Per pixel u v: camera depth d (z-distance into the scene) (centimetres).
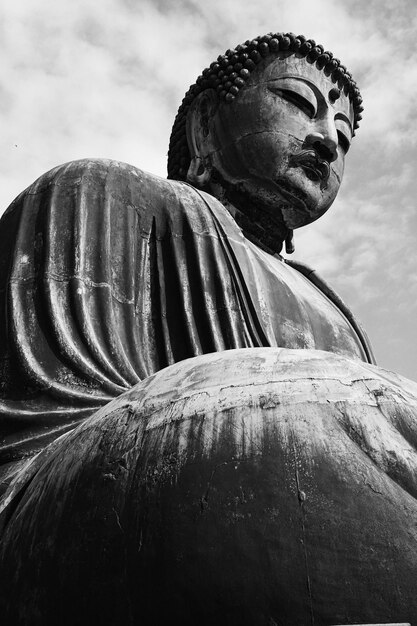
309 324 859
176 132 1010
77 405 670
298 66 965
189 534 439
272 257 941
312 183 941
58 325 716
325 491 440
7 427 670
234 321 769
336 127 967
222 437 464
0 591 482
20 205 816
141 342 759
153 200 827
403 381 515
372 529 430
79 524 469
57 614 456
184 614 429
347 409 470
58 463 507
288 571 422
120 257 788
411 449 463
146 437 480
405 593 419
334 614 414
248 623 419
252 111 945
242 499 441
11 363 706
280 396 473
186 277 788
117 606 443
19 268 763
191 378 503
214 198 862
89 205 800
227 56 974
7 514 529
